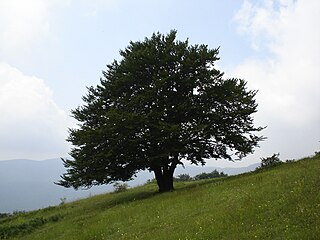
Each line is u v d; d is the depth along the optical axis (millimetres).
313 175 18750
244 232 13125
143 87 32812
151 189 40125
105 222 21891
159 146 31422
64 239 20922
